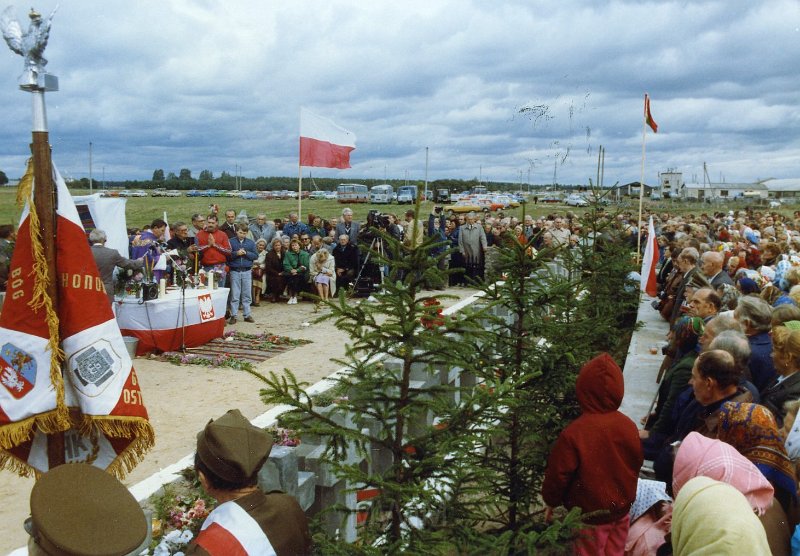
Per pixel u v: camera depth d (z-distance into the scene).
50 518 1.90
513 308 4.42
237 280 12.61
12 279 3.02
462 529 3.74
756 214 31.86
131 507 2.05
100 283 3.17
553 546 3.78
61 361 3.09
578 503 3.65
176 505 4.41
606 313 7.50
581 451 3.56
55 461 3.12
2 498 5.32
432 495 3.33
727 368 3.81
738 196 75.06
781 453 3.22
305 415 3.63
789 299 6.19
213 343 10.88
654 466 4.19
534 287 4.63
